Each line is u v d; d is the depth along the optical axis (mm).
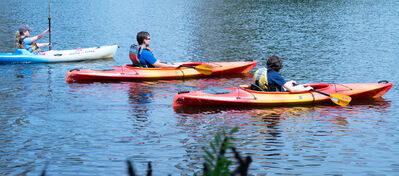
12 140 5684
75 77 9570
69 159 5008
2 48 14086
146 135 5918
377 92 8180
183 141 5668
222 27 19641
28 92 8508
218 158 1543
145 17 23531
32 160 4980
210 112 7090
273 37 16688
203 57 13031
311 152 5289
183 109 7277
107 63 12523
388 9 26078
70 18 23109
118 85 9203
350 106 7555
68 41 16234
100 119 6688
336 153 5270
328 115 6977
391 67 11180
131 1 33281
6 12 25750
